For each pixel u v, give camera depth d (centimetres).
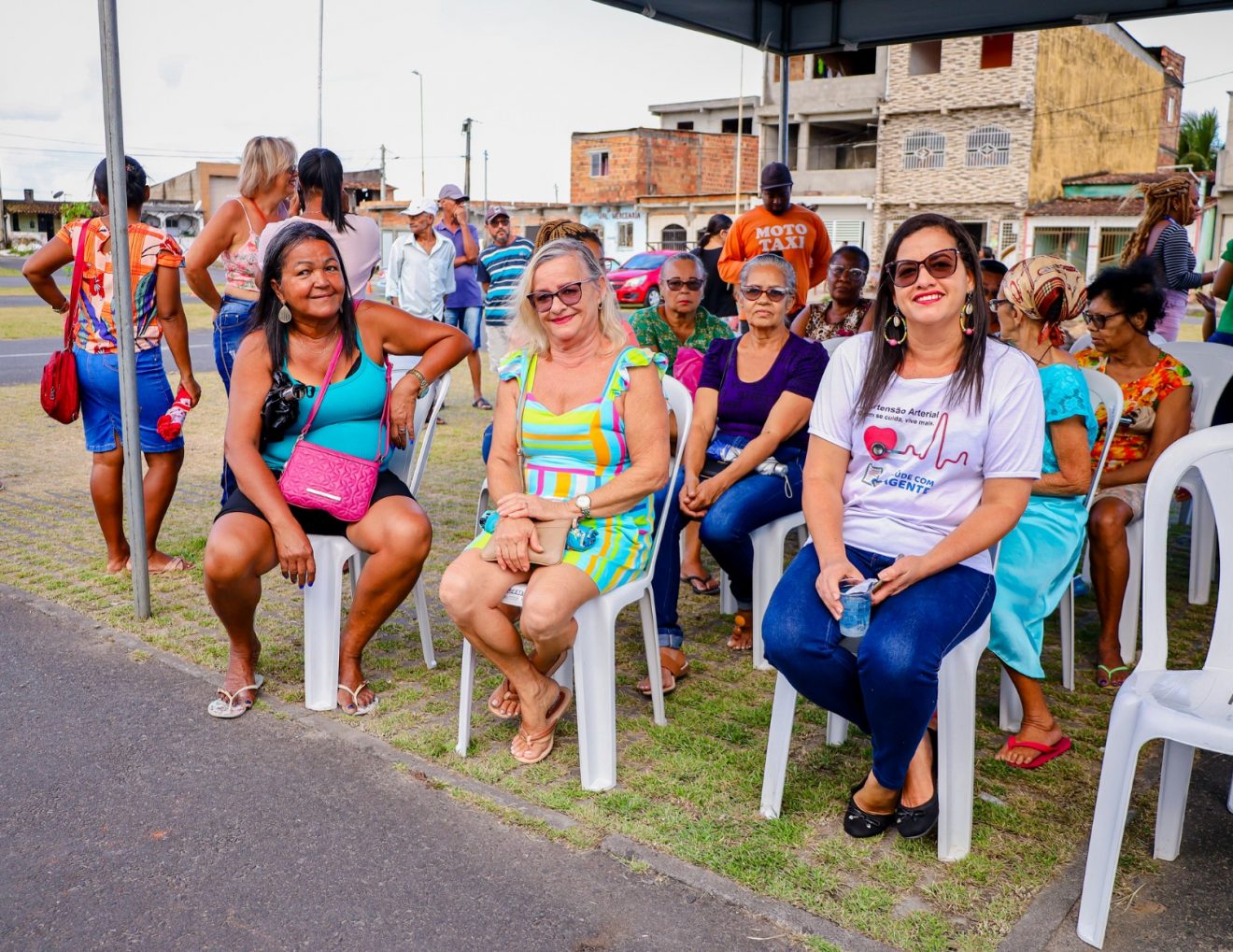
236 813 285
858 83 3334
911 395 278
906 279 265
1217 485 255
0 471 697
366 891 250
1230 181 2858
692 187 4291
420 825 280
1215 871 261
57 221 7225
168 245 454
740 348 414
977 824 281
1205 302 611
